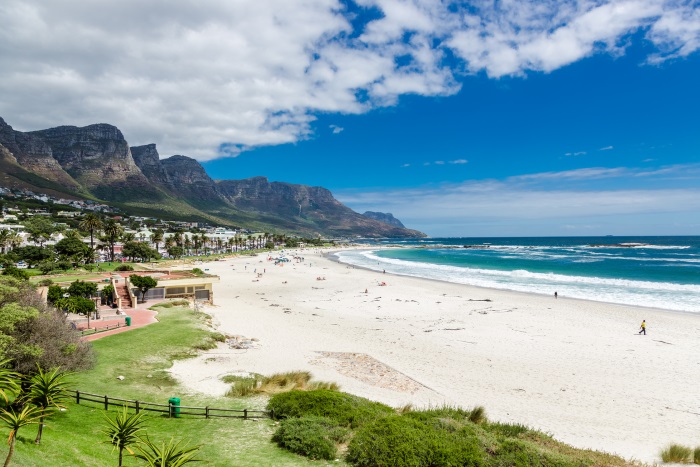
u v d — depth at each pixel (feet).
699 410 77.30
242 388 77.00
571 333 137.08
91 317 134.10
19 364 61.00
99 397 66.85
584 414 75.10
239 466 47.34
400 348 119.85
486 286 253.65
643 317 157.58
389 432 51.13
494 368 101.96
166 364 94.43
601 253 570.46
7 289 66.64
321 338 130.62
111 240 373.61
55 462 38.45
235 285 271.49
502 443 50.60
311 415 60.03
